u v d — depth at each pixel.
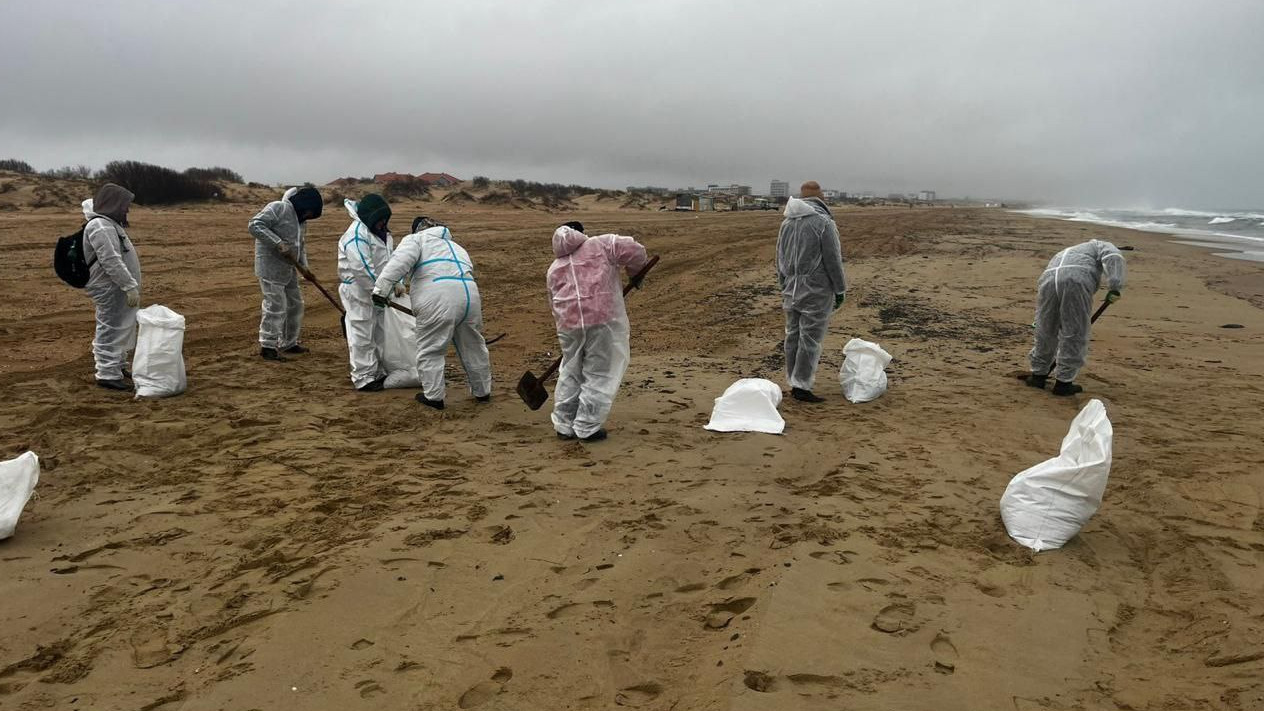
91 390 6.82
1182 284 16.66
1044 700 2.84
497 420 6.36
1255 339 10.74
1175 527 4.46
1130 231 38.34
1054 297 7.48
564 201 67.81
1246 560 4.04
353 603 3.42
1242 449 5.91
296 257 8.20
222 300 11.80
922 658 3.07
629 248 5.71
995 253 23.11
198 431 5.86
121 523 4.25
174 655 3.05
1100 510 4.73
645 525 4.30
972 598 3.58
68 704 2.74
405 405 6.71
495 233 24.45
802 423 6.44
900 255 22.17
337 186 62.34
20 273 12.91
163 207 33.41
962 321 11.88
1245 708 2.78
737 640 3.16
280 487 4.80
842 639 3.17
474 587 3.59
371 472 5.10
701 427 6.23
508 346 9.59
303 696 2.79
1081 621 3.43
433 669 2.96
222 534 4.13
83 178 37.12
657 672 2.98
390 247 7.36
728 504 4.62
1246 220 59.00
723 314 12.23
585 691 2.85
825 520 4.41
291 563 3.80
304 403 6.70
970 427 6.43
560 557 3.90
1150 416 6.86
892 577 3.73
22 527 4.18
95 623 3.27
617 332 5.75
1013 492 4.34
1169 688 2.94
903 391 7.68
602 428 5.85
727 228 31.56
